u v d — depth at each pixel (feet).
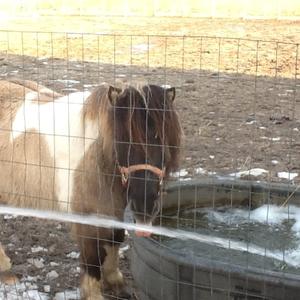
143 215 8.55
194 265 8.87
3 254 11.98
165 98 8.46
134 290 11.44
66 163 9.93
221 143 19.31
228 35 42.42
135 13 56.03
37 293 11.24
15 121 10.91
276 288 8.38
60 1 60.80
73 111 10.09
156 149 8.32
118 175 9.22
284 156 18.22
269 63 32.58
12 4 59.52
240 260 10.11
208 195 12.00
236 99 24.89
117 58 34.17
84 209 9.91
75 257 12.64
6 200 11.26
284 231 11.53
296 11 54.95
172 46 37.93
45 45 39.06
